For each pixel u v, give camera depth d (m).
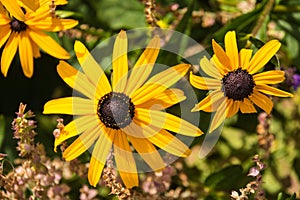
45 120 0.58
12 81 0.59
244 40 0.53
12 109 0.59
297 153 0.59
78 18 0.56
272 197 0.59
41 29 0.50
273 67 0.55
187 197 0.55
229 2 0.59
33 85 0.59
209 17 0.57
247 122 0.59
